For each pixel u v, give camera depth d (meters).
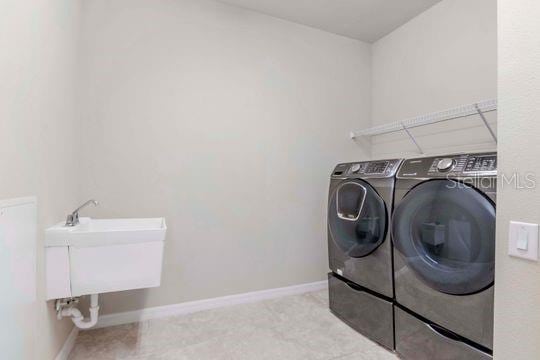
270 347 1.78
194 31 2.27
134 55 2.08
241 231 2.44
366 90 2.99
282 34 2.60
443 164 1.48
